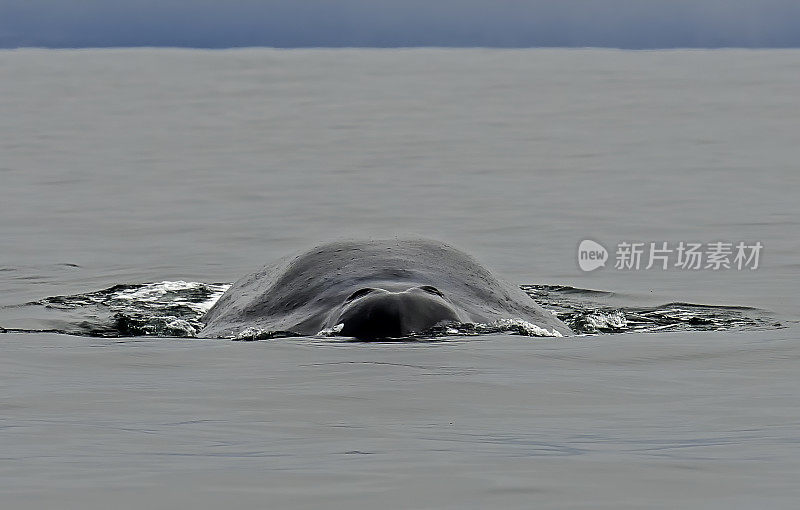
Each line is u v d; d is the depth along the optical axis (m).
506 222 76.31
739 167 101.88
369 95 179.62
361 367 35.25
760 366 36.59
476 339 39.31
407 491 23.12
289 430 28.36
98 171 102.88
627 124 137.62
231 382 33.84
